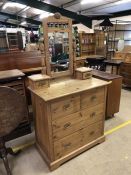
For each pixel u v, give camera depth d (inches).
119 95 106.3
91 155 75.6
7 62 109.1
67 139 69.7
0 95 52.9
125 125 100.5
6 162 65.9
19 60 113.8
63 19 71.6
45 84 69.6
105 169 67.7
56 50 74.2
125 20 287.6
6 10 292.2
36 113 72.8
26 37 185.2
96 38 265.3
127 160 72.2
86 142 78.0
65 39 75.2
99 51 276.8
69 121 67.8
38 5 225.6
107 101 100.7
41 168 69.4
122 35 337.1
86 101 71.1
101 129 83.0
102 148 80.0
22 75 81.7
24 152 79.3
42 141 73.7
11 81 79.8
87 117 74.1
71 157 72.9
